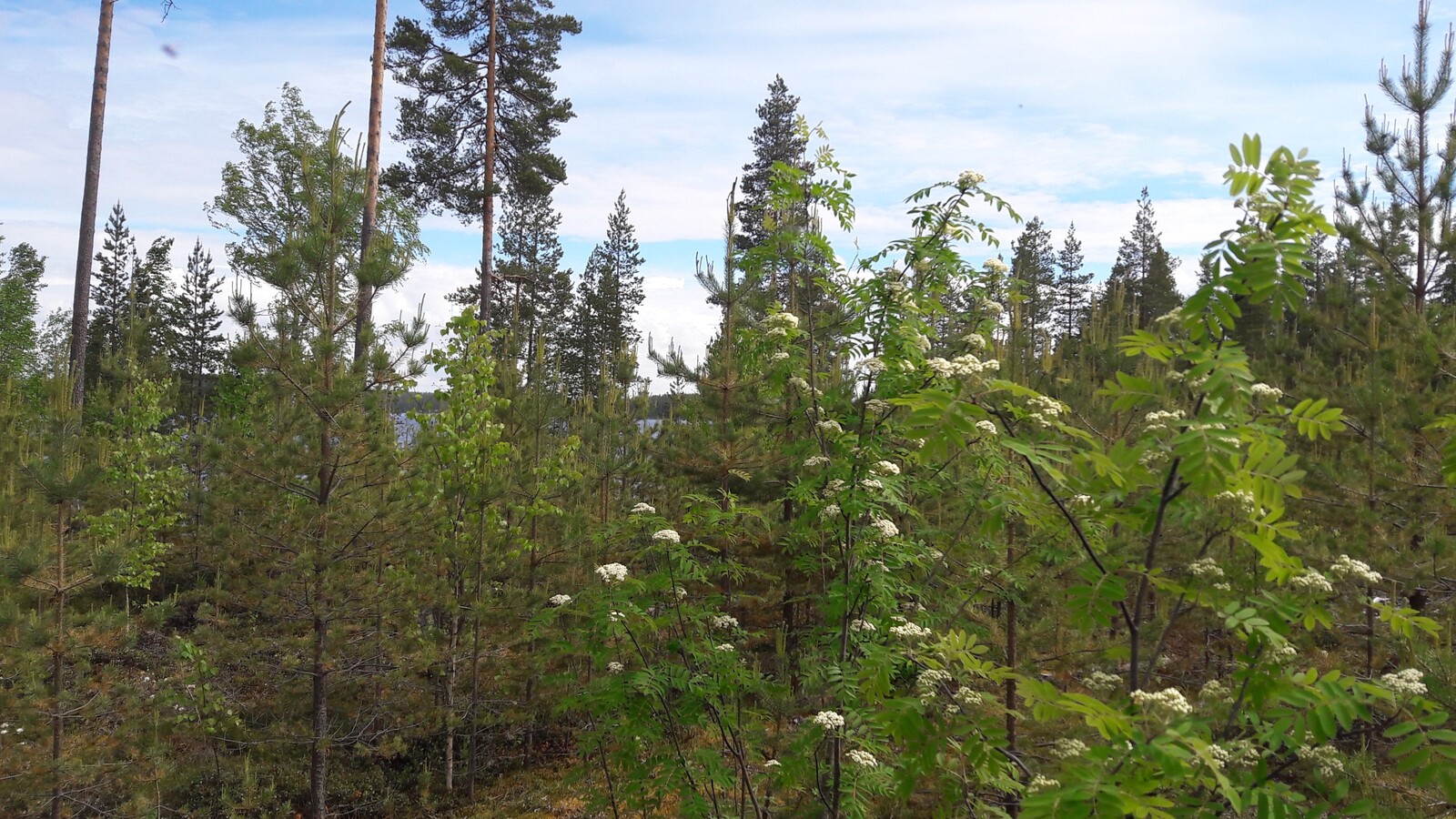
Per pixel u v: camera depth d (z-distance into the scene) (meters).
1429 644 5.66
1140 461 3.21
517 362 14.59
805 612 10.59
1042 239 48.12
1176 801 2.98
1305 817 2.92
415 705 10.13
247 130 22.33
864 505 5.52
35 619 6.96
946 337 7.23
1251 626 2.84
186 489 14.39
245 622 9.57
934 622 6.02
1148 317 31.48
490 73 21.12
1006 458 5.41
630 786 6.47
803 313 7.52
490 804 10.20
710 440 10.41
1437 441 8.38
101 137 15.84
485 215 21.03
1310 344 14.41
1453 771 2.69
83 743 7.59
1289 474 2.97
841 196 6.17
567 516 11.12
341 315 9.50
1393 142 11.55
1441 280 11.03
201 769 9.04
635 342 14.61
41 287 33.19
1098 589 3.28
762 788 7.33
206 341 37.75
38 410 12.14
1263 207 2.91
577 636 7.20
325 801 9.48
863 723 5.41
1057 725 6.84
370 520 8.90
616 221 48.72
